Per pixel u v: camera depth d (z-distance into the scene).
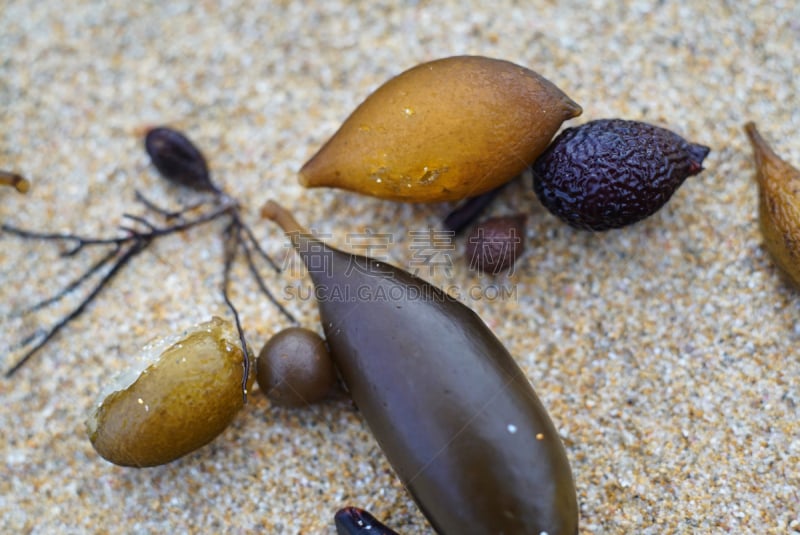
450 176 0.14
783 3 0.16
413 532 0.14
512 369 0.14
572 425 0.15
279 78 0.16
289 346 0.14
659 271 0.15
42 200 0.16
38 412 0.15
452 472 0.13
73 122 0.16
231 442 0.15
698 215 0.15
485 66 0.14
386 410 0.13
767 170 0.15
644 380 0.15
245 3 0.16
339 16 0.16
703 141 0.15
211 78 0.16
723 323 0.15
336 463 0.15
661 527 0.14
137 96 0.16
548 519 0.13
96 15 0.17
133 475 0.15
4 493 0.15
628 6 0.16
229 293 0.15
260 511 0.15
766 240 0.15
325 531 0.14
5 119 0.16
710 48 0.16
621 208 0.14
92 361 0.15
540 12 0.16
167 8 0.17
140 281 0.15
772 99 0.16
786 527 0.14
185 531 0.15
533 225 0.15
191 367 0.14
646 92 0.16
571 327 0.15
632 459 0.14
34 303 0.16
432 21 0.16
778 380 0.15
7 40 0.17
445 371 0.13
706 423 0.15
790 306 0.15
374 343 0.13
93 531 0.15
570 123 0.16
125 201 0.16
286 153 0.16
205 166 0.16
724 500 0.14
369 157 0.14
